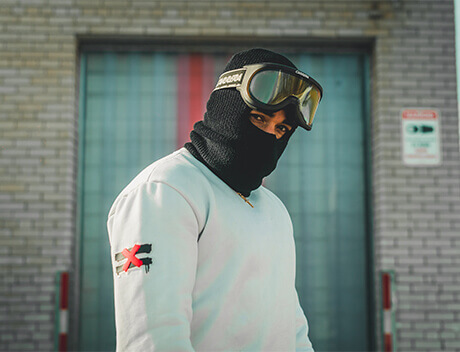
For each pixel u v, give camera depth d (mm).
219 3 4715
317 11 4734
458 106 4684
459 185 4621
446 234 4582
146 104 4867
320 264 4809
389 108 4680
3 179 4535
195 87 4871
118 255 1172
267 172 1400
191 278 1175
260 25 4707
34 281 4445
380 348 4543
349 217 4852
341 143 4906
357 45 4895
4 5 4672
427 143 4656
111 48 4859
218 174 1336
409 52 4719
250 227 1310
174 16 4695
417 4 4734
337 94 4926
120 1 4699
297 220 4848
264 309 1295
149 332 1088
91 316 4664
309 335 4734
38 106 4605
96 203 4777
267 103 1305
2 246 4473
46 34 4660
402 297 4523
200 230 1236
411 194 4617
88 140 4836
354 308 4770
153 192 1197
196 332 1213
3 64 4625
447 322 4504
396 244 4578
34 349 4379
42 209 4523
